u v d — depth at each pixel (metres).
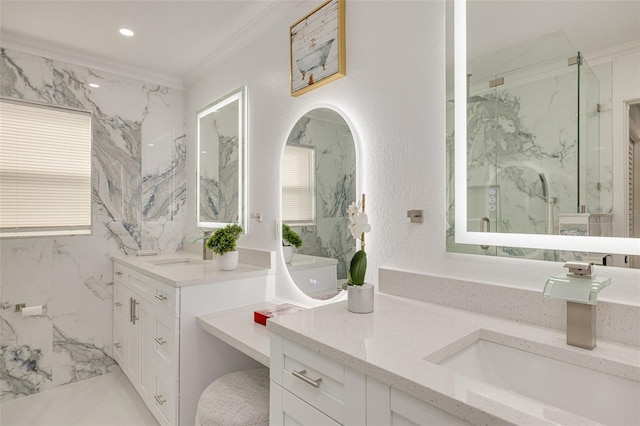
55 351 2.55
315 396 0.97
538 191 1.10
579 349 0.89
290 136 2.02
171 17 2.15
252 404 1.39
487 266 1.21
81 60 2.66
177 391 1.75
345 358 0.86
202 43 2.48
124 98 2.87
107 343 2.77
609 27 0.98
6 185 2.42
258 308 1.96
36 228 2.52
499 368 1.00
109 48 2.55
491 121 1.20
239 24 2.24
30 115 2.51
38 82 2.52
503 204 1.18
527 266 1.12
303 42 1.89
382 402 0.80
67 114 2.65
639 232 0.92
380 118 1.54
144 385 2.14
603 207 0.98
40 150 2.54
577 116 1.02
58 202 2.61
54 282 2.57
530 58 1.12
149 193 2.99
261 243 2.25
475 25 1.24
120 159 2.85
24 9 2.06
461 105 1.27
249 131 2.35
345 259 1.67
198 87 2.98
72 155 2.67
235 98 2.49
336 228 1.72
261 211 2.24
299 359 1.03
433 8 1.36
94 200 2.73
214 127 2.75
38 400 2.35
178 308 1.76
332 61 1.72
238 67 2.47
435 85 1.35
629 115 0.94
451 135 1.29
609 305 0.95
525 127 1.13
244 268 2.15
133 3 2.01
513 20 1.16
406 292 1.42
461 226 1.28
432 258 1.36
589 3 1.01
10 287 2.41
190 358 1.79
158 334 1.94
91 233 2.72
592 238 1.00
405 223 1.44
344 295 1.66
